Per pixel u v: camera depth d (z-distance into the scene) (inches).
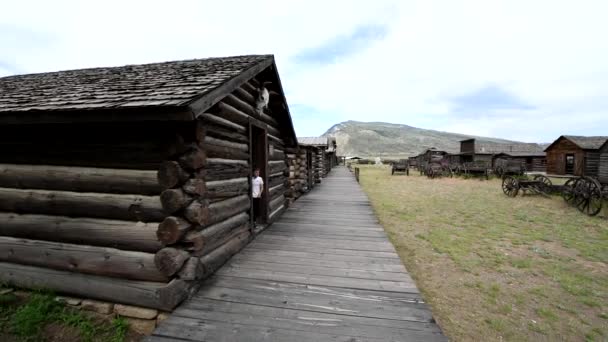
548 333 116.6
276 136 295.1
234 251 171.2
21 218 128.1
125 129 119.0
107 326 112.3
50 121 107.3
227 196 163.6
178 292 109.7
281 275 140.9
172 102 97.7
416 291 125.1
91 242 120.9
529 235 266.1
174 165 110.1
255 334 93.4
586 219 339.0
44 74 227.1
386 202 457.1
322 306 111.3
